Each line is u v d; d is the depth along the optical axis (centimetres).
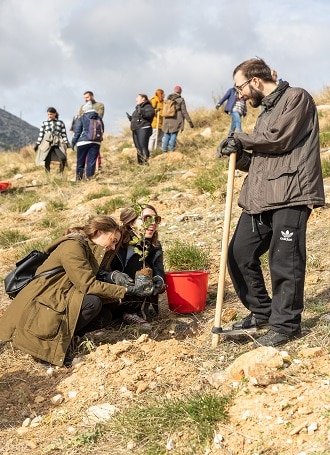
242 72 429
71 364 461
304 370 388
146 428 361
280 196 412
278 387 369
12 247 857
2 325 474
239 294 464
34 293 468
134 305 532
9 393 438
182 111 1442
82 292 466
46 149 1351
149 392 407
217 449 333
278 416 344
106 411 389
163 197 1009
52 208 1062
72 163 1641
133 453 345
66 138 1373
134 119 1377
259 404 358
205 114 1919
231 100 1377
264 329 468
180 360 443
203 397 376
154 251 539
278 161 416
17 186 1373
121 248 537
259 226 438
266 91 426
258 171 426
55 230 904
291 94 411
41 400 421
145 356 452
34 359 479
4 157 1931
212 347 457
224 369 422
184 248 658
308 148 412
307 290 539
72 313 464
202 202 918
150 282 486
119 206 988
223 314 510
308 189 409
